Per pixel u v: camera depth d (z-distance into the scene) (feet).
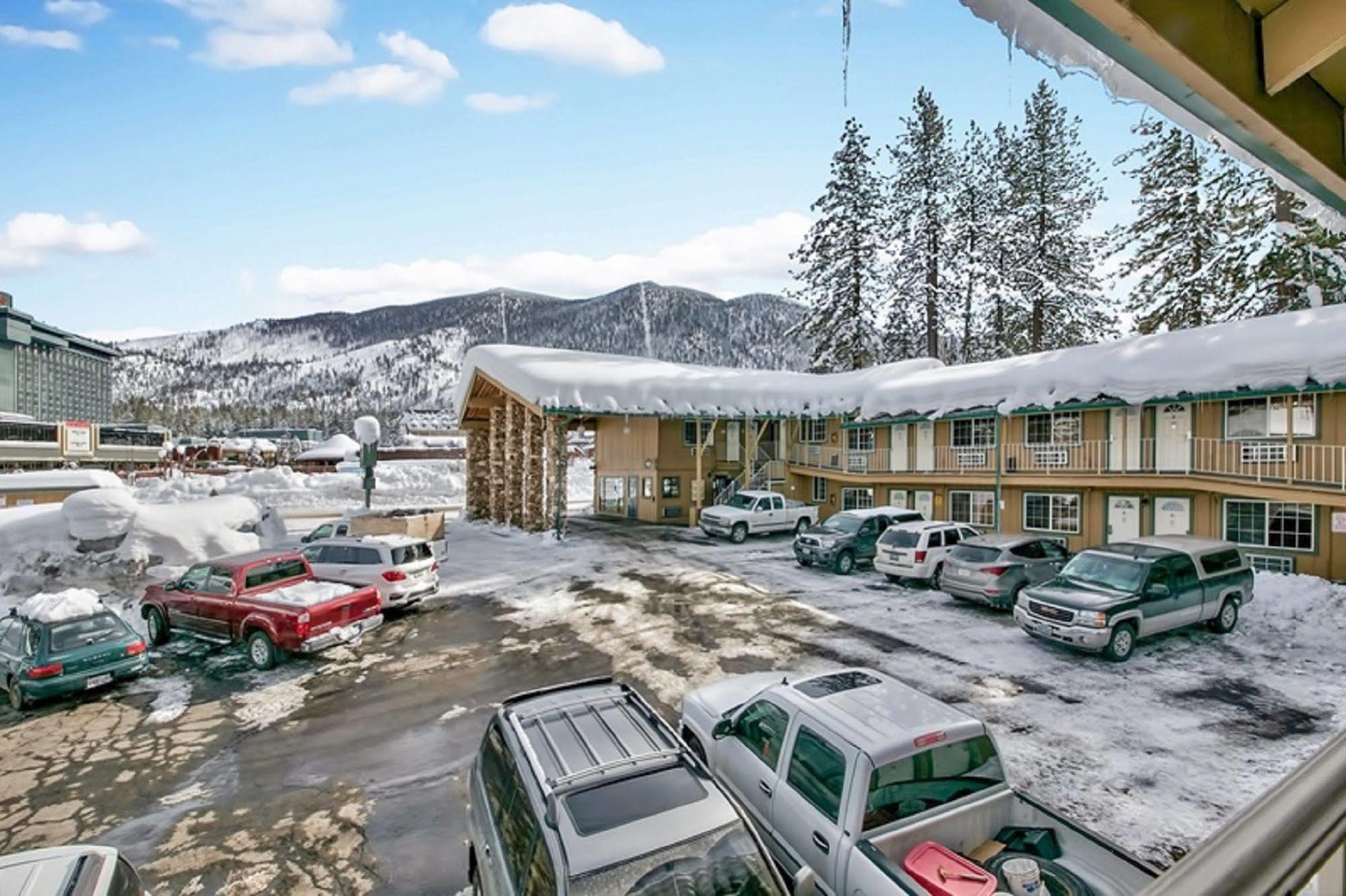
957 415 79.61
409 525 71.56
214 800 25.11
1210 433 60.54
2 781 26.55
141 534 54.49
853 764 16.12
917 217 137.80
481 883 17.24
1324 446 51.52
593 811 14.39
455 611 51.65
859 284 140.87
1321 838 3.19
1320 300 78.28
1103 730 29.91
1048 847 16.08
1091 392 66.95
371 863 21.48
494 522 111.45
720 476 116.78
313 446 307.78
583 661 39.93
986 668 38.01
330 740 29.94
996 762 17.58
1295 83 5.77
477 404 119.03
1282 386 53.57
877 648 41.78
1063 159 129.59
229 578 41.45
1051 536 72.38
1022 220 131.54
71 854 15.93
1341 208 7.31
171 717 32.35
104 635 35.32
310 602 39.47
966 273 138.10
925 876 14.47
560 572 66.69
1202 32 4.74
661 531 100.07
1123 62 4.85
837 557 65.05
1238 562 44.65
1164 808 23.80
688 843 13.80
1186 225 102.01
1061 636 39.04
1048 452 71.41
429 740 29.94
